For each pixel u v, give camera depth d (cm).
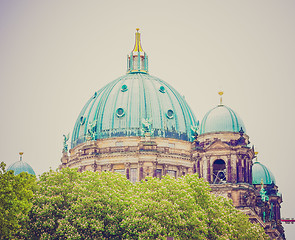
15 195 16350
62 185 18825
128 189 19838
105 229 18212
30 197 16950
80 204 18138
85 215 18138
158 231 17850
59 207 18400
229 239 18912
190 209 18400
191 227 18162
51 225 17950
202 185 19500
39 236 18088
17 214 17300
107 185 19425
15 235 17662
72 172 19250
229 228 18912
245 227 19812
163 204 18262
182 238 18200
